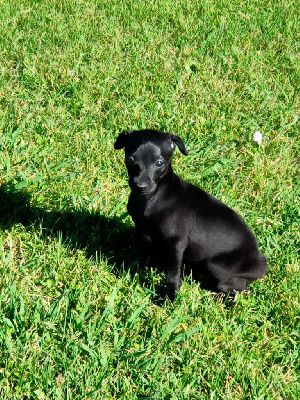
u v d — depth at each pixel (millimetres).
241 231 1356
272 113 1862
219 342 1265
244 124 1813
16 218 1460
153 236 1336
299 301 1351
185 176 1620
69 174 1583
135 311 1269
